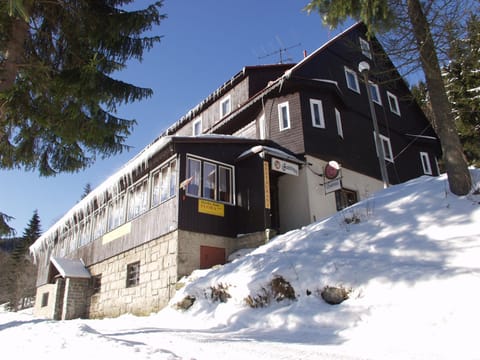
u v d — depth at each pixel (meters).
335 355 4.05
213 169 12.91
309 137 14.63
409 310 4.99
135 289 13.01
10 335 5.57
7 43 7.79
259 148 12.71
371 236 7.61
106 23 7.91
